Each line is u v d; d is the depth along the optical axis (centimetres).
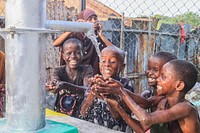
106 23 482
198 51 529
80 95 218
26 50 93
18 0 91
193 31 535
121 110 145
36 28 93
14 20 92
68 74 234
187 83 143
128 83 210
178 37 537
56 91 216
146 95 206
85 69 236
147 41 554
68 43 232
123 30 497
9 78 95
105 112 200
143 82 553
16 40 92
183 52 540
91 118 205
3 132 96
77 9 450
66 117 171
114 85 135
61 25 101
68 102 224
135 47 553
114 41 490
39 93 97
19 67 93
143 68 551
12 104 96
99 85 136
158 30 554
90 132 144
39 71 96
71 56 230
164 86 146
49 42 397
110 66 199
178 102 144
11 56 93
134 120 146
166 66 146
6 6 95
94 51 288
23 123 96
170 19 536
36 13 93
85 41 287
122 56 206
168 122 145
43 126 102
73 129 105
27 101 95
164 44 551
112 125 198
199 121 148
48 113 180
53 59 399
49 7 436
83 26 107
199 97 411
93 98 180
